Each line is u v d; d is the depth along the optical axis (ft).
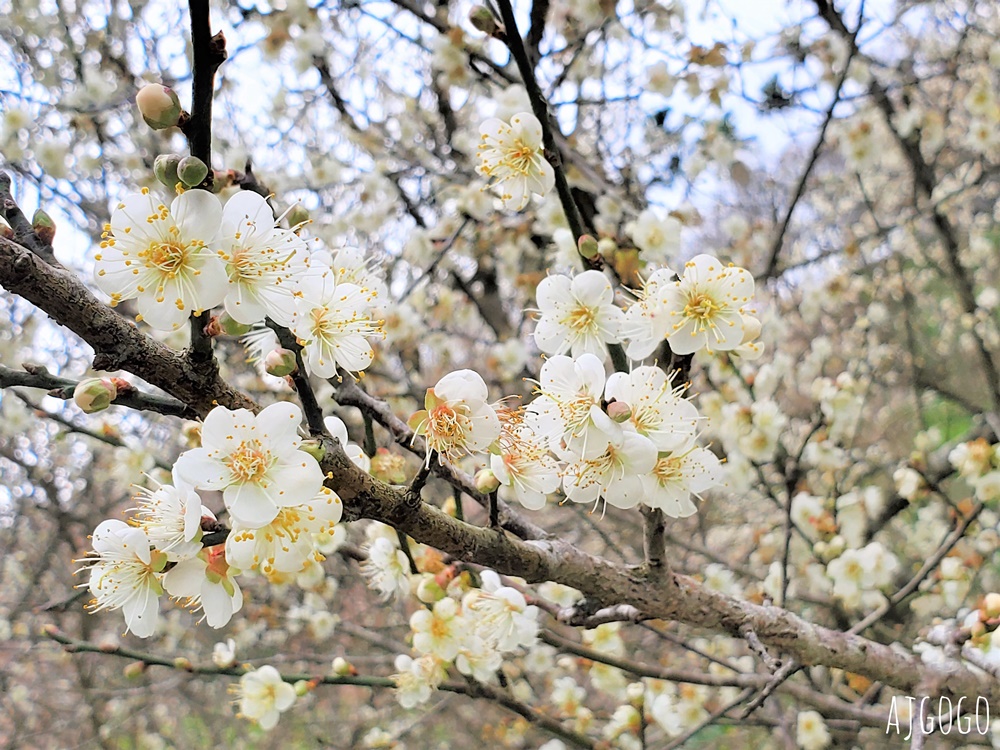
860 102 12.85
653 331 4.75
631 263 7.57
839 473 13.29
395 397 12.72
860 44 12.03
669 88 12.16
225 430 3.52
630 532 14.61
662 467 4.78
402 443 5.89
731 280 4.75
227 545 3.66
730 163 13.57
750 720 9.73
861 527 12.57
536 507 4.65
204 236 3.43
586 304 4.97
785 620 6.28
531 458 4.59
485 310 16.31
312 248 4.34
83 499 18.63
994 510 12.07
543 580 5.12
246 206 3.62
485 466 5.72
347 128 14.64
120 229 3.42
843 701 10.84
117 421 14.07
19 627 17.66
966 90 14.99
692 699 10.96
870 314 16.25
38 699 19.79
